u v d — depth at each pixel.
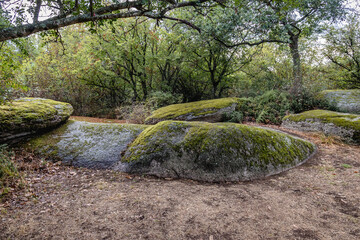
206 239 2.23
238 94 11.82
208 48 10.98
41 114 5.48
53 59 12.51
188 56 11.80
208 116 8.17
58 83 12.59
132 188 3.54
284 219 2.58
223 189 3.56
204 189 3.55
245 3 5.19
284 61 11.17
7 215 2.56
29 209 2.74
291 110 8.45
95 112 13.35
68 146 5.20
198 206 2.92
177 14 10.98
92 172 4.38
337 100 8.17
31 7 2.82
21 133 5.08
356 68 9.89
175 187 3.62
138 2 2.94
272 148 4.56
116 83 14.07
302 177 3.96
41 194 3.21
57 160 4.80
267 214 2.71
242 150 4.29
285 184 3.70
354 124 5.78
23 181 3.44
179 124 4.94
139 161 4.40
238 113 8.31
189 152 4.29
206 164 4.11
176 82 14.30
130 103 13.07
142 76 12.98
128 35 11.62
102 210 2.78
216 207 2.90
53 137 5.54
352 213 2.64
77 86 13.09
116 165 4.60
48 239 2.18
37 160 4.66
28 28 2.50
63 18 2.66
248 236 2.27
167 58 11.76
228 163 4.10
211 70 12.32
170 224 2.49
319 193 3.25
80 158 4.84
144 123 8.73
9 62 3.74
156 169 4.25
